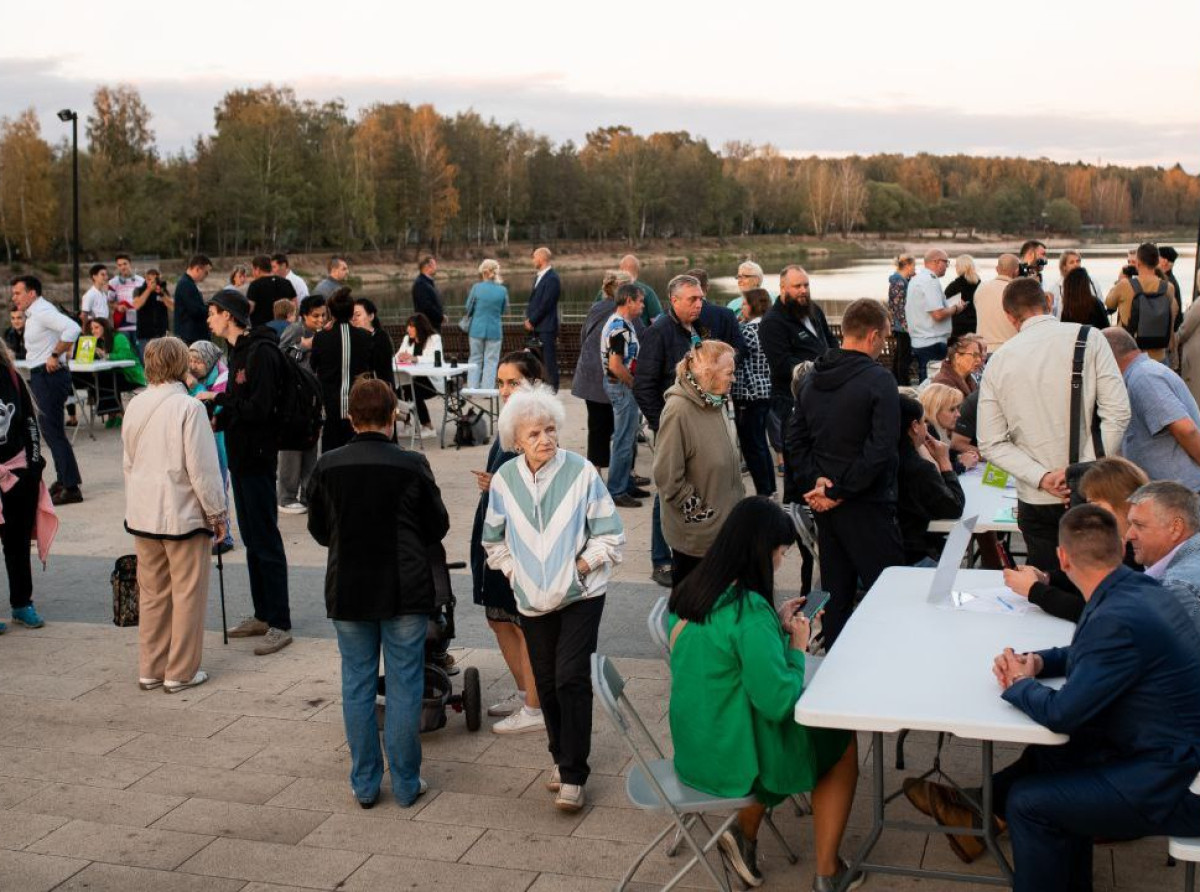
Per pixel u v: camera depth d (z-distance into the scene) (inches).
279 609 262.2
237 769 199.5
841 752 149.1
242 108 3710.6
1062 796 132.5
